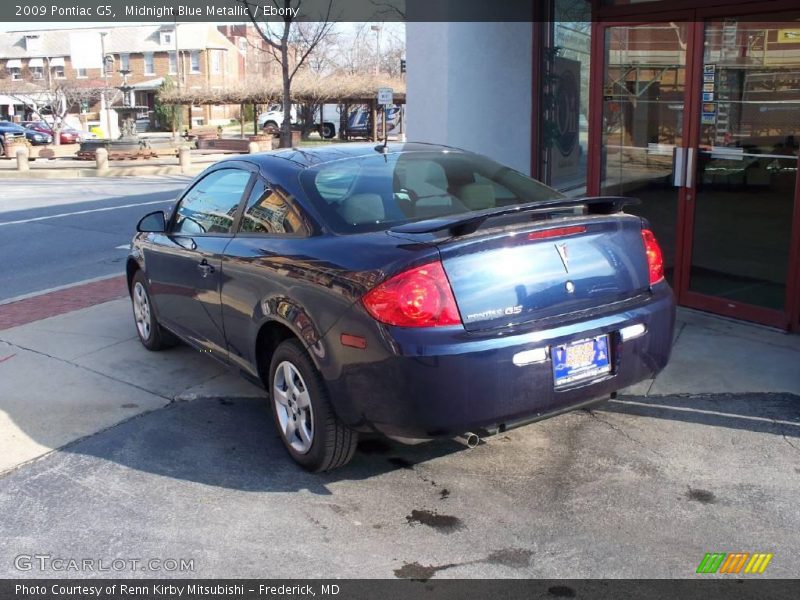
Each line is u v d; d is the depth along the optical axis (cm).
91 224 1421
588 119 745
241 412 502
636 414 479
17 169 2670
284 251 411
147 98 6444
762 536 350
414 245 352
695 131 652
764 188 614
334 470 421
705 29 636
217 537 359
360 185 430
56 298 822
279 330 428
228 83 5291
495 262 354
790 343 585
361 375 358
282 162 461
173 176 2566
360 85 3844
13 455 445
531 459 427
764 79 598
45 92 4531
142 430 475
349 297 360
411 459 431
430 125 778
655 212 700
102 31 5866
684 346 584
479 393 345
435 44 757
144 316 621
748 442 438
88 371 580
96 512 383
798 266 592
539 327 358
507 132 812
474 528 362
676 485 396
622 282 390
